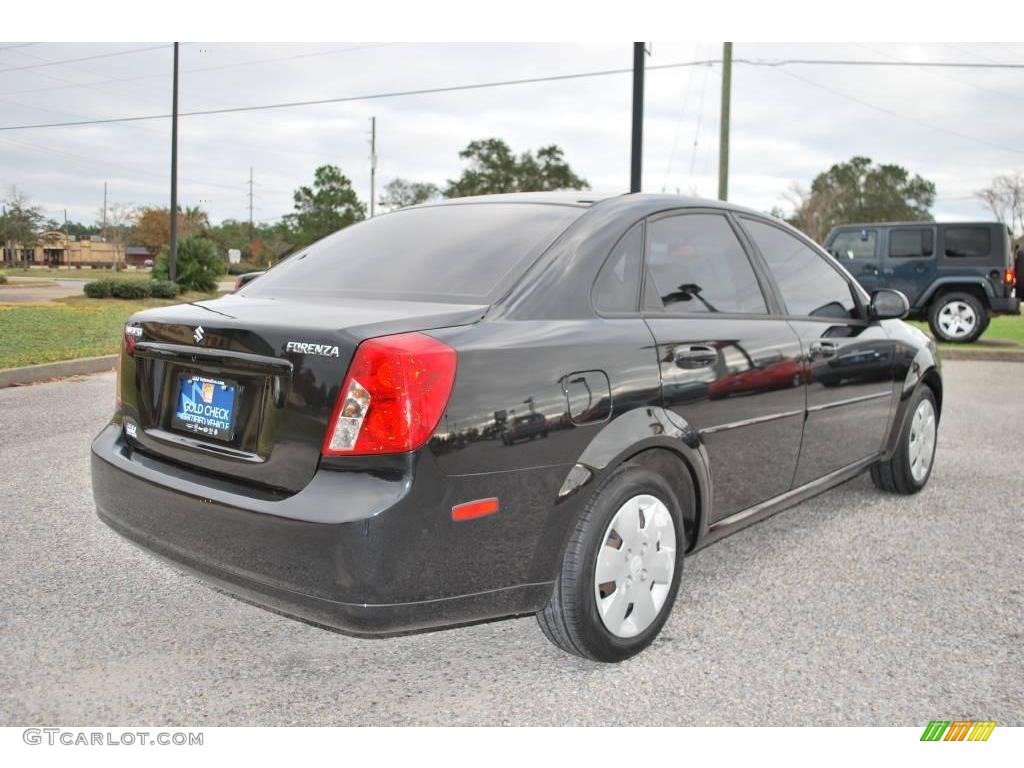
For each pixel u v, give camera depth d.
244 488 2.51
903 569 3.82
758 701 2.67
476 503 2.42
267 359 2.47
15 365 8.70
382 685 2.75
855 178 90.00
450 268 2.94
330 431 2.33
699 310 3.28
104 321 14.38
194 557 2.58
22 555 3.71
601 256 2.97
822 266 4.21
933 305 14.57
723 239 3.58
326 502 2.29
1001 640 3.11
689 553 3.27
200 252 26.45
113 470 2.86
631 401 2.82
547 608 2.75
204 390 2.69
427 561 2.34
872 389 4.36
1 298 22.48
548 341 2.63
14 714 2.50
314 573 2.30
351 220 86.94
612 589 2.82
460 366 2.40
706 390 3.13
